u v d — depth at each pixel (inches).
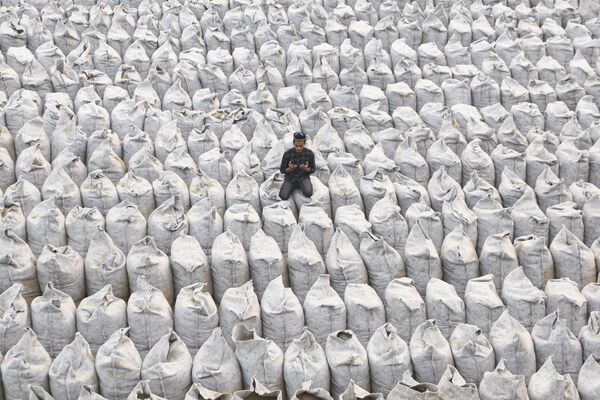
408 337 432.5
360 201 500.7
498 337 414.3
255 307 425.4
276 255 453.1
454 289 442.9
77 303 447.8
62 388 388.8
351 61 623.8
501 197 511.8
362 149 538.6
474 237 482.3
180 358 398.3
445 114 565.0
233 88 595.8
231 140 535.2
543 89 598.5
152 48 634.8
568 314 436.5
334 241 458.9
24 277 440.5
